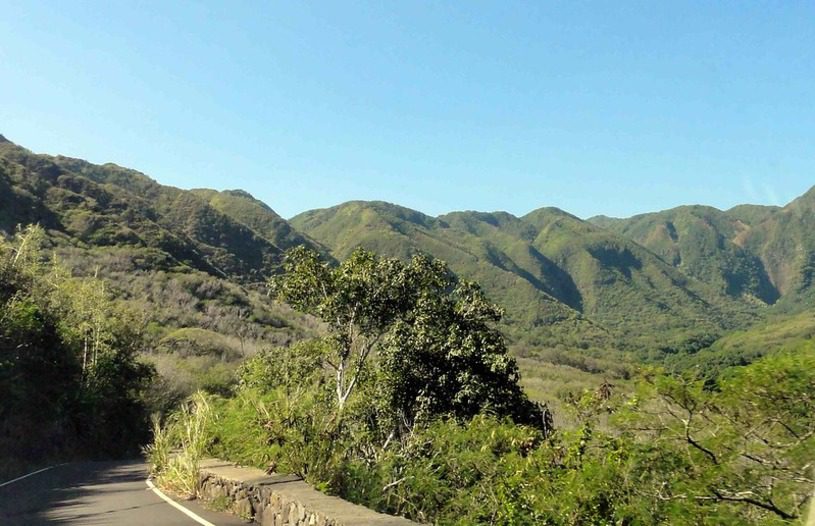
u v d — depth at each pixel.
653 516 5.16
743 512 4.65
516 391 15.56
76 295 35.50
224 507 9.93
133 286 61.75
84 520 9.63
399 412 15.01
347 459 9.93
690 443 5.05
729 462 4.78
